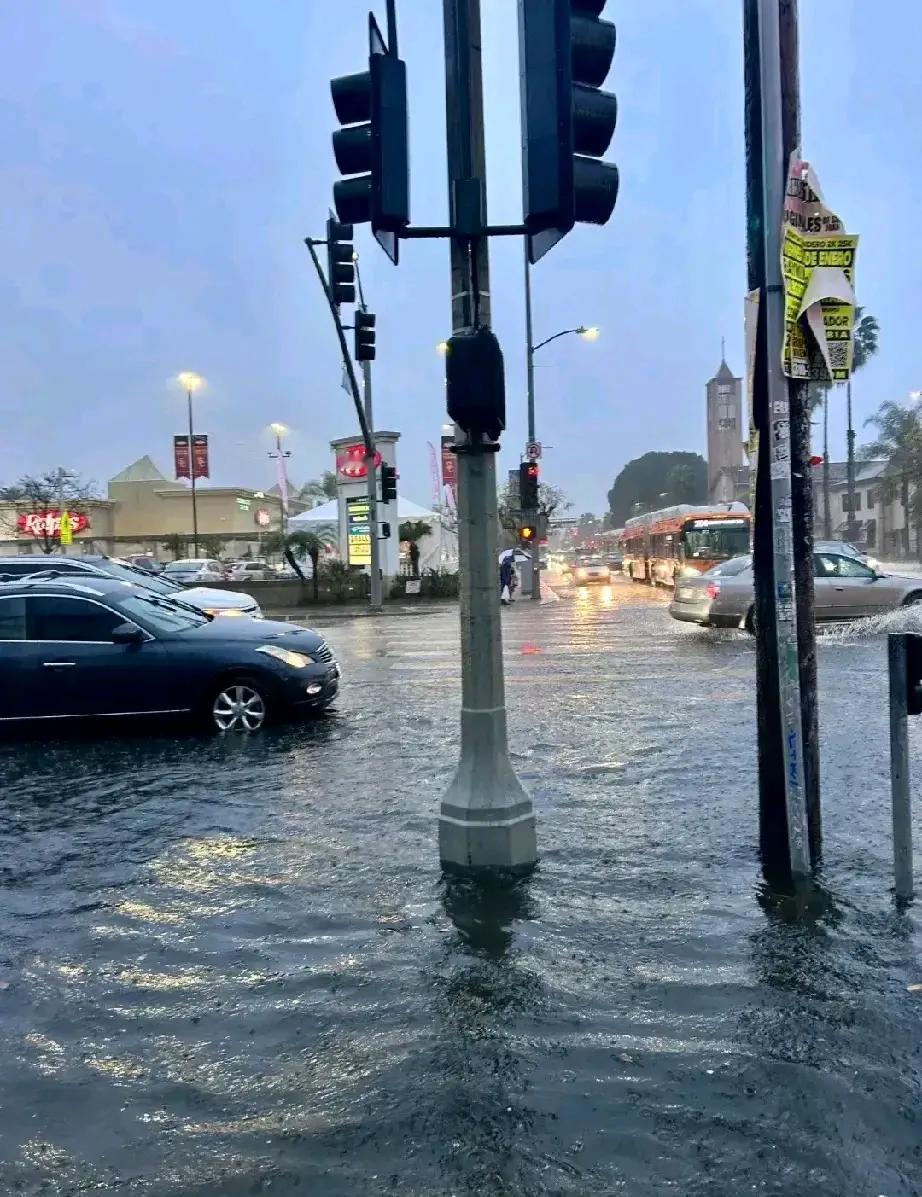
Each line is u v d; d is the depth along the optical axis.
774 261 4.54
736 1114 2.95
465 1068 3.25
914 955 3.98
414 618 27.91
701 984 3.79
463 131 4.88
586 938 4.25
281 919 4.60
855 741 8.05
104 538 65.81
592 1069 3.22
